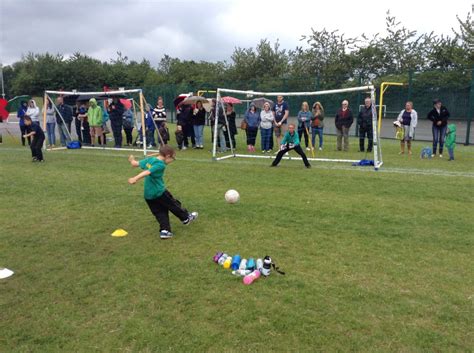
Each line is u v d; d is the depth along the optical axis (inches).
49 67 2010.3
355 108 826.2
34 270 178.7
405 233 221.3
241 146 622.8
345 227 231.9
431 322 136.3
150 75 2138.3
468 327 133.6
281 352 121.3
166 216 220.2
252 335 129.3
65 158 505.0
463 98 719.1
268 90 945.5
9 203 288.4
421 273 172.2
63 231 229.1
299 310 143.6
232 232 225.0
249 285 162.2
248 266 173.9
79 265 183.5
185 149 586.6
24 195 311.4
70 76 2017.7
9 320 140.0
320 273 172.9
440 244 205.0
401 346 123.8
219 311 143.5
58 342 127.5
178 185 343.6
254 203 283.7
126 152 568.4
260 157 507.5
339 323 135.6
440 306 146.0
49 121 614.5
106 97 664.4
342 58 1423.5
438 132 514.6
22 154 541.6
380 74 930.7
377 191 319.3
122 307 147.1
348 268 177.5
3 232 227.3
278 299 151.4
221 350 122.3
